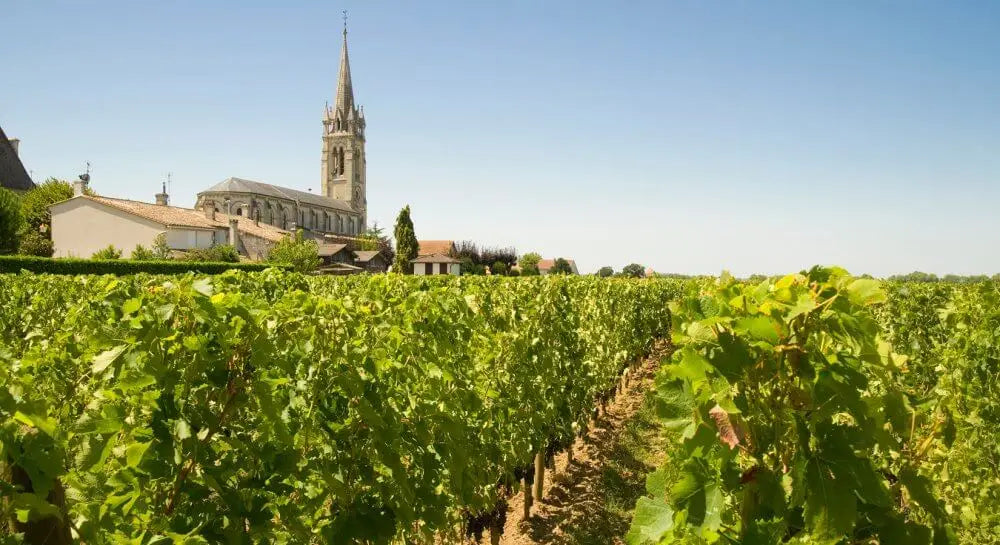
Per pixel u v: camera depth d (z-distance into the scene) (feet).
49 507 5.58
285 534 9.09
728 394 5.74
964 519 11.43
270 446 8.33
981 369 13.29
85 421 7.34
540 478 21.45
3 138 175.94
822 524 5.61
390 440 10.13
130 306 7.40
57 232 149.38
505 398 17.72
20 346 17.51
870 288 5.86
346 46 391.86
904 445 7.32
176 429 7.40
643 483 23.12
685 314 6.70
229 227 181.68
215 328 7.83
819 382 5.83
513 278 25.91
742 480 5.98
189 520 7.51
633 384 43.27
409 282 17.30
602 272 157.17
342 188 387.96
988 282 15.71
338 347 9.84
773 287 6.51
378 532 9.81
